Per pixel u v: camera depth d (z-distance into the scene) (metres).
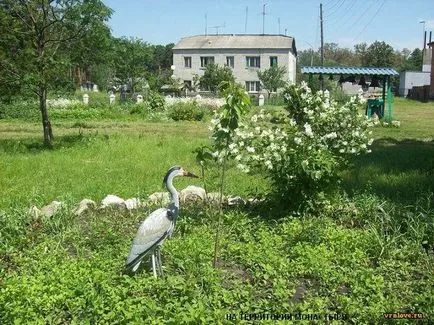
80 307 5.49
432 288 6.28
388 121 27.42
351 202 9.38
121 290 5.68
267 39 64.94
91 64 19.27
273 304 5.68
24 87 17.28
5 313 5.20
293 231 7.89
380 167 13.51
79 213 9.24
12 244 7.53
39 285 5.76
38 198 9.74
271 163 8.74
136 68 54.75
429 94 58.41
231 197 10.06
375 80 28.17
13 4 16.88
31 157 14.81
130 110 35.47
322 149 8.93
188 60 66.25
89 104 38.34
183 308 5.27
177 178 11.99
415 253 7.26
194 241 7.37
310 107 9.98
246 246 7.27
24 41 17.03
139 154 15.58
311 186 8.81
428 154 16.19
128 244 7.51
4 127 26.56
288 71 63.66
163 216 6.23
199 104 37.12
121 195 10.48
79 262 6.55
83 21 17.41
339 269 6.71
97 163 14.08
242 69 64.44
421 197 9.58
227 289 6.18
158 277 6.21
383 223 8.20
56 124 28.73
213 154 8.30
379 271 6.75
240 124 7.40
